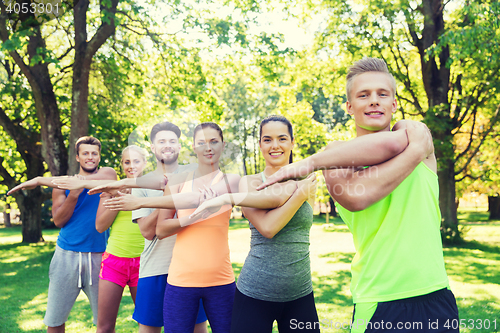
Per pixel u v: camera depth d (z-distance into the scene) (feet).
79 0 28.50
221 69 35.06
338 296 16.78
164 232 7.39
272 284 6.40
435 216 4.32
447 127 34.35
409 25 36.32
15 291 19.69
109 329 9.48
